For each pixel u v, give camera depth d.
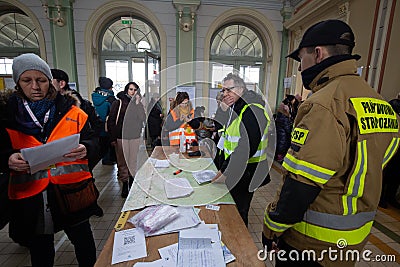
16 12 4.25
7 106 0.95
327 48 0.72
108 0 4.15
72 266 1.42
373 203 0.70
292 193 0.66
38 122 0.98
